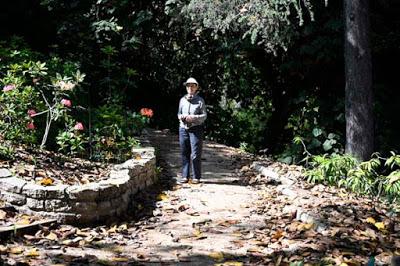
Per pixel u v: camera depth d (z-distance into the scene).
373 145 10.46
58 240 5.42
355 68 10.30
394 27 12.96
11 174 6.34
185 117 9.27
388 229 6.16
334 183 8.88
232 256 5.33
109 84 11.99
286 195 8.28
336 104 12.85
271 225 6.60
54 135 8.94
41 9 13.30
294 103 14.24
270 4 10.09
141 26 14.69
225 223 6.66
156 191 8.45
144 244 5.69
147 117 11.58
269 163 11.56
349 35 10.33
